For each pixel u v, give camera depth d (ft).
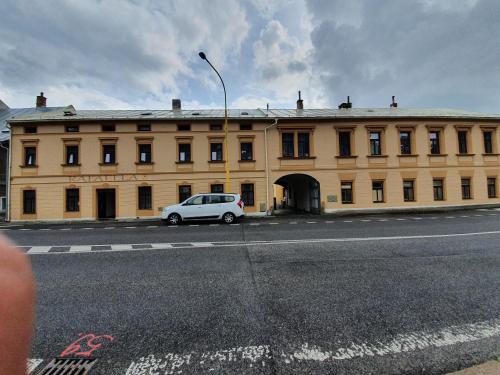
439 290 12.98
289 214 62.95
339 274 15.58
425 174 63.31
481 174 65.21
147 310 11.31
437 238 26.20
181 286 14.10
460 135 65.82
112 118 57.72
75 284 14.62
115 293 13.28
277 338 9.06
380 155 62.39
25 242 28.14
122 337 9.24
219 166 60.44
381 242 24.61
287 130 62.13
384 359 7.90
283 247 23.18
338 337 9.07
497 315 10.46
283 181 90.12
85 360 7.97
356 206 61.82
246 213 60.03
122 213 58.23
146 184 59.06
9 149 57.62
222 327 9.82
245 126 61.67
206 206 45.47
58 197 57.41
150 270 17.06
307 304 11.64
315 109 77.61
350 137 63.05
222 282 14.60
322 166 61.98
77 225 48.42
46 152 57.88
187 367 7.64
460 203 63.67
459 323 9.89
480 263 17.39
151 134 59.57
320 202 61.62
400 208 61.98
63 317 10.75
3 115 80.48
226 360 7.93
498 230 31.01
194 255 20.83
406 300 11.91
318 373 7.34
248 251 21.88
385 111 72.43
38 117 58.65
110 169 58.59
